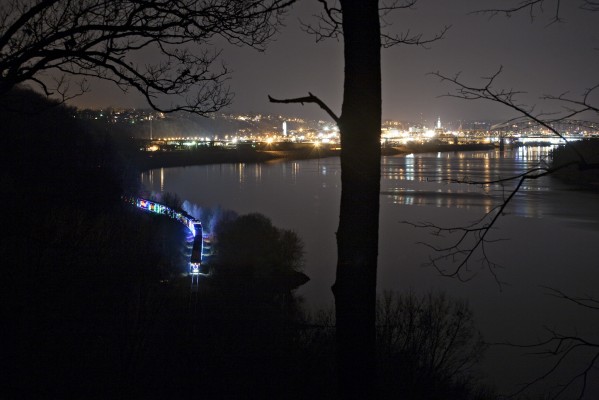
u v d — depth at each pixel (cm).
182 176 10412
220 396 1230
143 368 1300
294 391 1268
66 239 1554
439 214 6231
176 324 1695
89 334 1324
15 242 1361
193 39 593
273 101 407
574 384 1886
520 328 2455
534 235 4966
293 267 3659
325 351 1464
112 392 1103
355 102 397
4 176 1784
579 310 2748
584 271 3628
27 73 566
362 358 399
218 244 3856
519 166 10706
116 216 2894
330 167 13525
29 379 1066
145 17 581
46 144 2380
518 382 1870
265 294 2852
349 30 396
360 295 399
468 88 402
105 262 1856
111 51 586
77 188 2530
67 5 580
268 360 1418
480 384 1784
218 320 1872
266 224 4362
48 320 1319
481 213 6244
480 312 2691
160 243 3164
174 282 2391
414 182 9356
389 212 6425
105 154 4188
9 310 1248
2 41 539
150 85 594
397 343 1512
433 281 3328
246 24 580
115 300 1566
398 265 3775
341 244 404
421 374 1364
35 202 1661
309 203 7119
